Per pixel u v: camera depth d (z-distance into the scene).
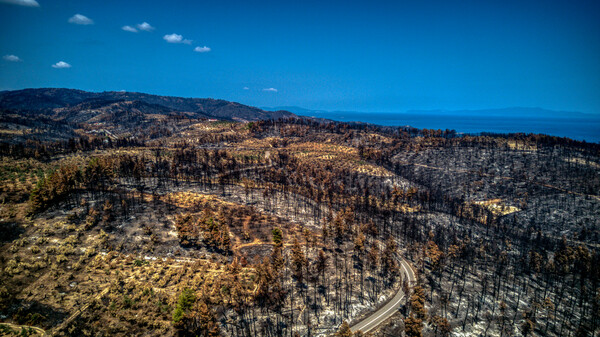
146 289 99.25
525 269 152.25
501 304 114.94
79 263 107.69
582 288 129.75
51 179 147.50
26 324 79.69
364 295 117.31
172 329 86.81
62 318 83.38
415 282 129.88
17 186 155.25
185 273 113.62
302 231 164.12
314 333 96.75
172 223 147.62
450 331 102.12
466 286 131.88
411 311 107.75
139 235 133.75
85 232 128.62
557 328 110.19
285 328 97.56
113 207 152.25
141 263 115.00
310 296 113.38
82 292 94.31
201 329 89.81
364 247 156.75
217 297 103.44
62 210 141.50
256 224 163.62
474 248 168.88
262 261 130.75
